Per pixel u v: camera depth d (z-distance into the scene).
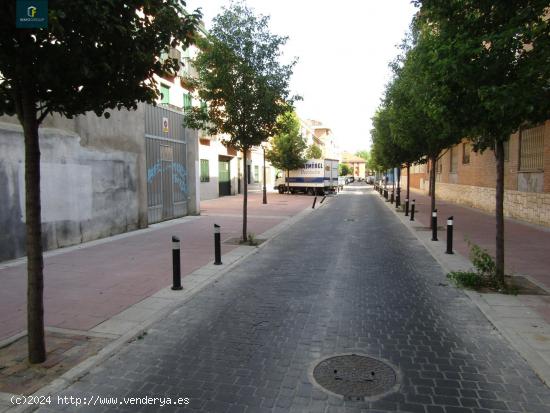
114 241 11.98
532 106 4.99
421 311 6.03
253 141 11.97
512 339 4.92
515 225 15.24
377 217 19.34
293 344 4.88
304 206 25.19
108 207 12.79
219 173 34.34
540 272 8.06
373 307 6.21
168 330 5.34
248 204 26.28
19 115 4.08
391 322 5.59
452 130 7.11
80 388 3.89
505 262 8.95
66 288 7.14
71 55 3.72
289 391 3.83
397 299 6.60
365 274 8.28
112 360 4.47
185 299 6.58
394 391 3.82
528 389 3.86
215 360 4.47
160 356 4.57
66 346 4.74
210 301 6.57
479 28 6.27
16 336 5.00
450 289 7.16
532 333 5.10
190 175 19.00
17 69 3.66
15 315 5.77
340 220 18.08
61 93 4.17
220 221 17.02
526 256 9.58
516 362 4.40
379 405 3.59
